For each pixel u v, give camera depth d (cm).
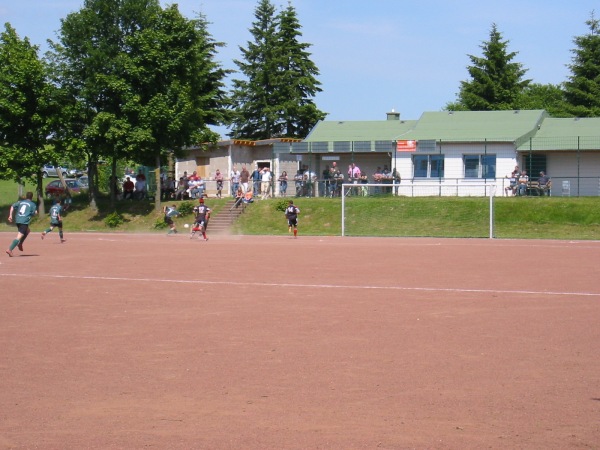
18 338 1278
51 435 782
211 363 1089
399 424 809
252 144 6078
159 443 754
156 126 5091
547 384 969
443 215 4647
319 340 1248
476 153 5312
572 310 1554
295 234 4372
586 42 8062
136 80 5116
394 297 1747
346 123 6512
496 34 8431
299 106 8512
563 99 8250
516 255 2944
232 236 4456
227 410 863
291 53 8638
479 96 8312
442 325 1380
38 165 5209
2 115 5088
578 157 5000
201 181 5619
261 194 5466
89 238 4247
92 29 5156
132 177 7388
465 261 2672
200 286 1958
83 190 6347
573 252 3102
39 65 5088
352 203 4922
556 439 761
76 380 1003
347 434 777
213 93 7344
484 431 786
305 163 5719
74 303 1667
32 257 2859
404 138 5578
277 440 760
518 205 4625
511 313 1516
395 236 4431
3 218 5622
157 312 1539
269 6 8744
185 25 5203
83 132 5166
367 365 1071
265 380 993
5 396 930
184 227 5050
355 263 2598
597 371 1036
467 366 1064
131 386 970
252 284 1998
